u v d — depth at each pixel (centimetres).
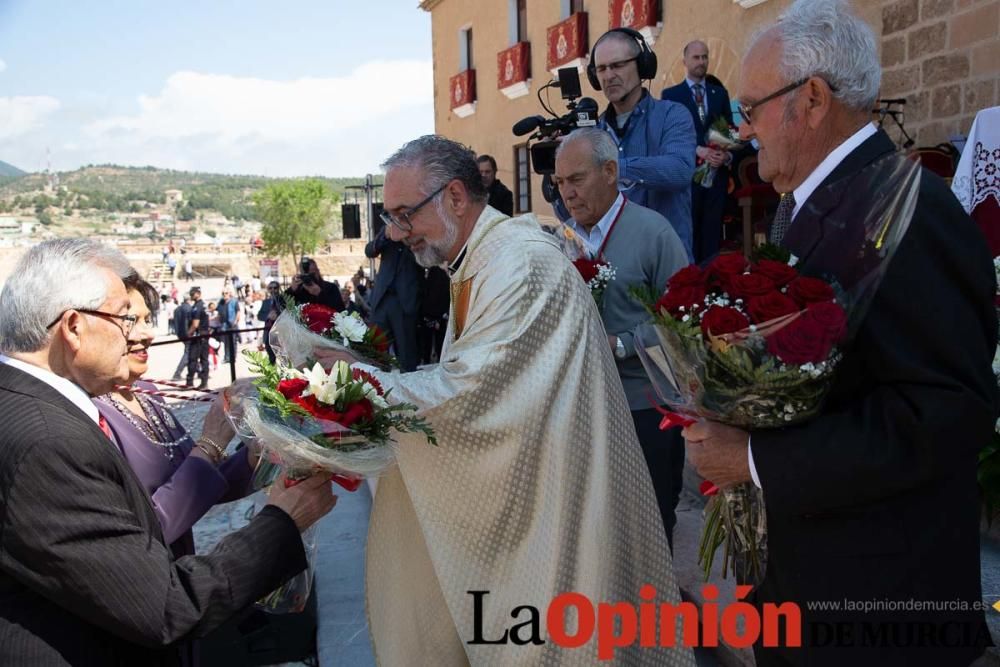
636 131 394
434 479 213
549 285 212
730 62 824
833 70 160
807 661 163
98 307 164
